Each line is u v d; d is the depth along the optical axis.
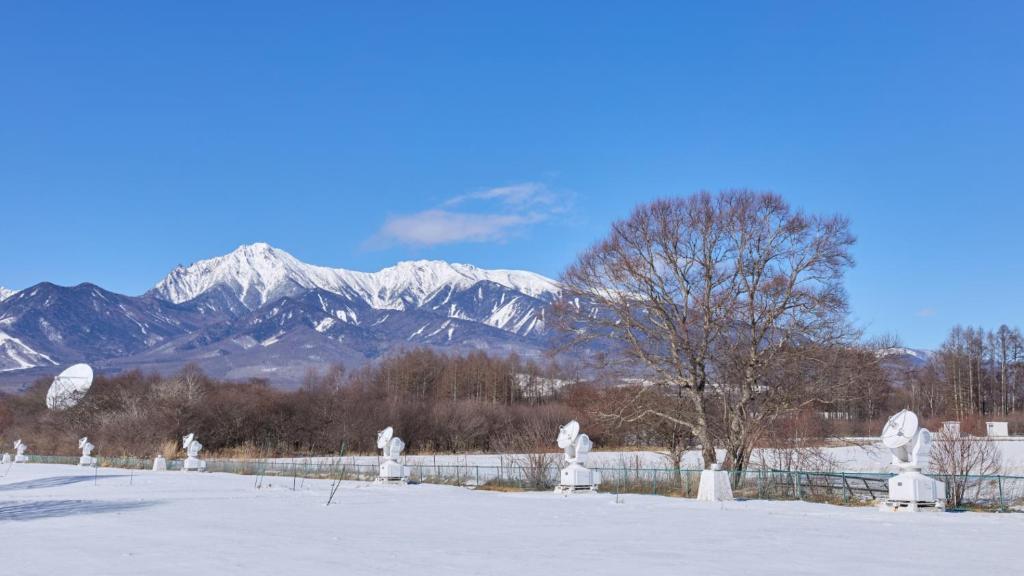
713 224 40.97
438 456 71.50
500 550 15.03
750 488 34.09
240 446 81.00
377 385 140.25
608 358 41.75
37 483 38.25
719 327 39.97
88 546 15.34
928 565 13.34
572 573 12.34
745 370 39.69
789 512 23.23
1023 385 128.25
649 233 41.34
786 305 38.81
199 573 12.20
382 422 85.38
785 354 38.56
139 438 75.50
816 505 26.02
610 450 58.41
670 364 41.12
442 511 23.83
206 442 79.69
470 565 13.12
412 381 140.62
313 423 84.75
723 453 54.44
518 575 12.12
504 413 91.00
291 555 14.20
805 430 39.59
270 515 22.36
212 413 80.88
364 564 13.19
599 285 42.38
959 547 15.72
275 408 85.50
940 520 21.23
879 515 22.31
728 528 19.14
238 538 16.75
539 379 129.50
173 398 82.50
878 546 15.81
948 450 29.72
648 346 41.69
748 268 40.72
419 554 14.42
